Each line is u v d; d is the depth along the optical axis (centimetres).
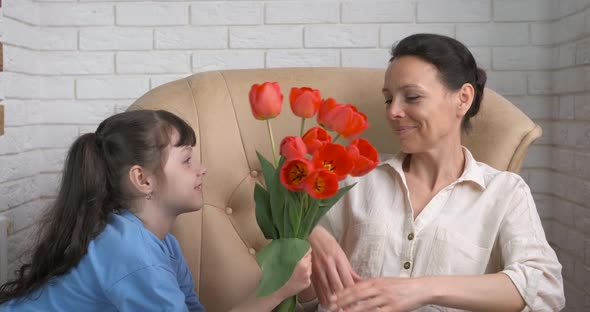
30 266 134
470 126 147
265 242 158
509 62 213
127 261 119
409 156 146
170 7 214
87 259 121
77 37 214
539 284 123
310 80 169
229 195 158
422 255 133
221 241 151
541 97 214
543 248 129
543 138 215
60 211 127
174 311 117
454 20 213
